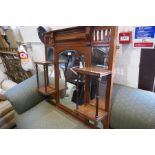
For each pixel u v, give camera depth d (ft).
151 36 3.14
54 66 4.63
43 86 5.29
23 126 4.49
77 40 3.60
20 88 5.21
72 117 4.34
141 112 2.84
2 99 5.98
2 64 9.23
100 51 3.15
